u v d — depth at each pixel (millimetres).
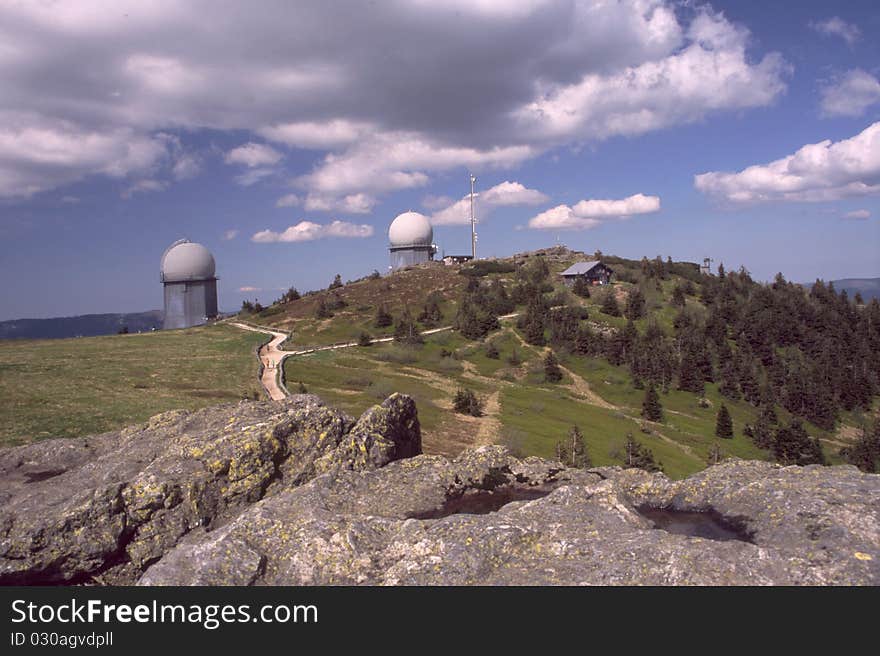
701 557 11305
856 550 11430
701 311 143625
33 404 42531
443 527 12891
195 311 152000
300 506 14953
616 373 107562
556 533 12773
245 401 22750
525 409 75250
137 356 74438
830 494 13727
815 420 103375
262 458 18172
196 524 16172
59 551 14273
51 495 16594
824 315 150750
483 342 114062
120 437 22172
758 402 106375
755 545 12352
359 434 20234
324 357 90062
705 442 81562
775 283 182125
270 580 12188
